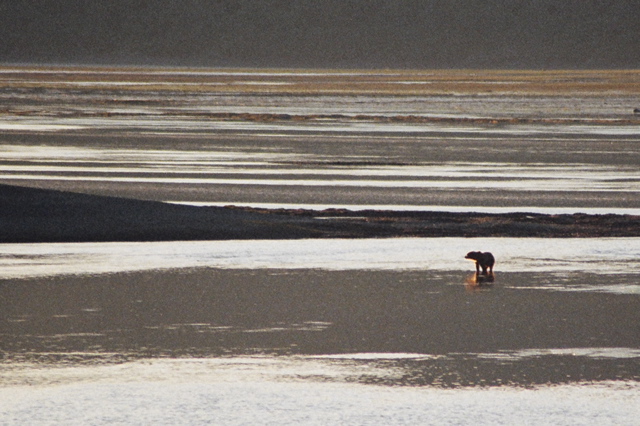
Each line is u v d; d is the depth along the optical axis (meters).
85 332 36.22
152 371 31.19
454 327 37.47
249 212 68.69
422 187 88.69
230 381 30.12
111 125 160.75
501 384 29.91
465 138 143.62
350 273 48.88
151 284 45.41
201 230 61.56
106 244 56.97
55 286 44.75
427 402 28.12
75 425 26.09
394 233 63.41
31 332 36.12
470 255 49.06
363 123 172.75
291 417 26.78
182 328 36.97
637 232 65.06
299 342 35.00
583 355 33.38
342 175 97.94
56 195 69.94
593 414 27.16
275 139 138.88
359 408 27.55
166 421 26.44
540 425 26.28
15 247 55.59
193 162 108.62
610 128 164.88
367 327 37.38
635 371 31.39
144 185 86.50
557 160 114.25
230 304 41.28
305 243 58.62
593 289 45.31
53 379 30.25
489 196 83.06
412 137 144.62
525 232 64.56
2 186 71.94
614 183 92.81
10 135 138.25
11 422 26.30
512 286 45.94
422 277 48.09
